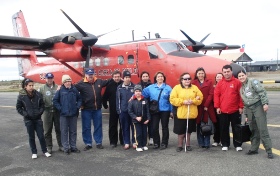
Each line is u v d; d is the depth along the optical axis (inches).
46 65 646.5
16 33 773.3
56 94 256.4
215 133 264.7
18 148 289.6
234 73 358.0
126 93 269.3
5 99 966.4
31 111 244.2
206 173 194.2
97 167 219.9
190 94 244.1
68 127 265.9
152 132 275.0
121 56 476.1
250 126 227.9
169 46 437.1
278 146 253.0
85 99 271.9
